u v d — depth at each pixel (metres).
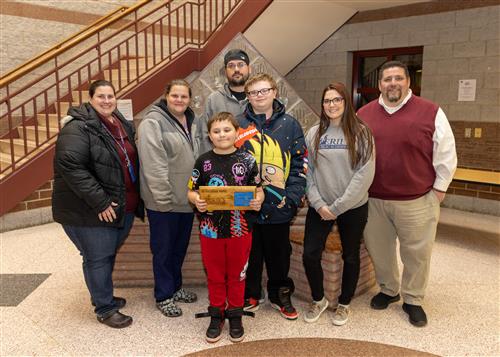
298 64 7.50
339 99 2.38
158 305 2.75
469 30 5.48
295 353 2.28
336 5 5.97
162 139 2.57
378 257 2.82
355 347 2.35
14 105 5.98
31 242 4.21
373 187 2.67
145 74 5.97
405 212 2.59
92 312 2.76
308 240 2.58
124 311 2.77
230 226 2.31
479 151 5.55
